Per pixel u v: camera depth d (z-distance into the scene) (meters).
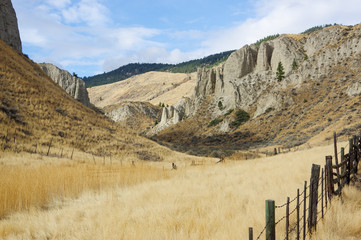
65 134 38.44
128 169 15.76
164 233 4.73
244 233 4.35
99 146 40.38
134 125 194.62
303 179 8.78
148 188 10.20
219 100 133.38
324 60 93.44
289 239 4.18
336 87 76.25
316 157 14.17
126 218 6.13
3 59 46.41
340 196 6.00
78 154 31.94
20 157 22.67
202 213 6.04
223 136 93.56
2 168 13.97
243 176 11.51
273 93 95.69
